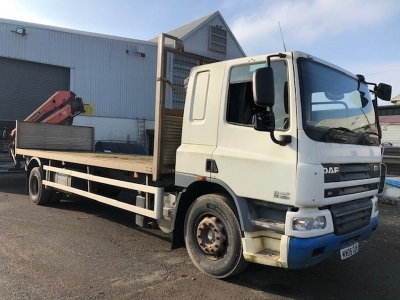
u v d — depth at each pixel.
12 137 10.91
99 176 6.65
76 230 6.48
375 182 4.68
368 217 4.48
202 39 25.95
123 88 24.86
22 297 3.79
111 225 6.93
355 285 4.49
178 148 4.82
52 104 10.89
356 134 4.38
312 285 4.43
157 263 4.95
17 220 7.02
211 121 4.48
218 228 4.37
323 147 3.74
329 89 4.19
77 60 23.05
